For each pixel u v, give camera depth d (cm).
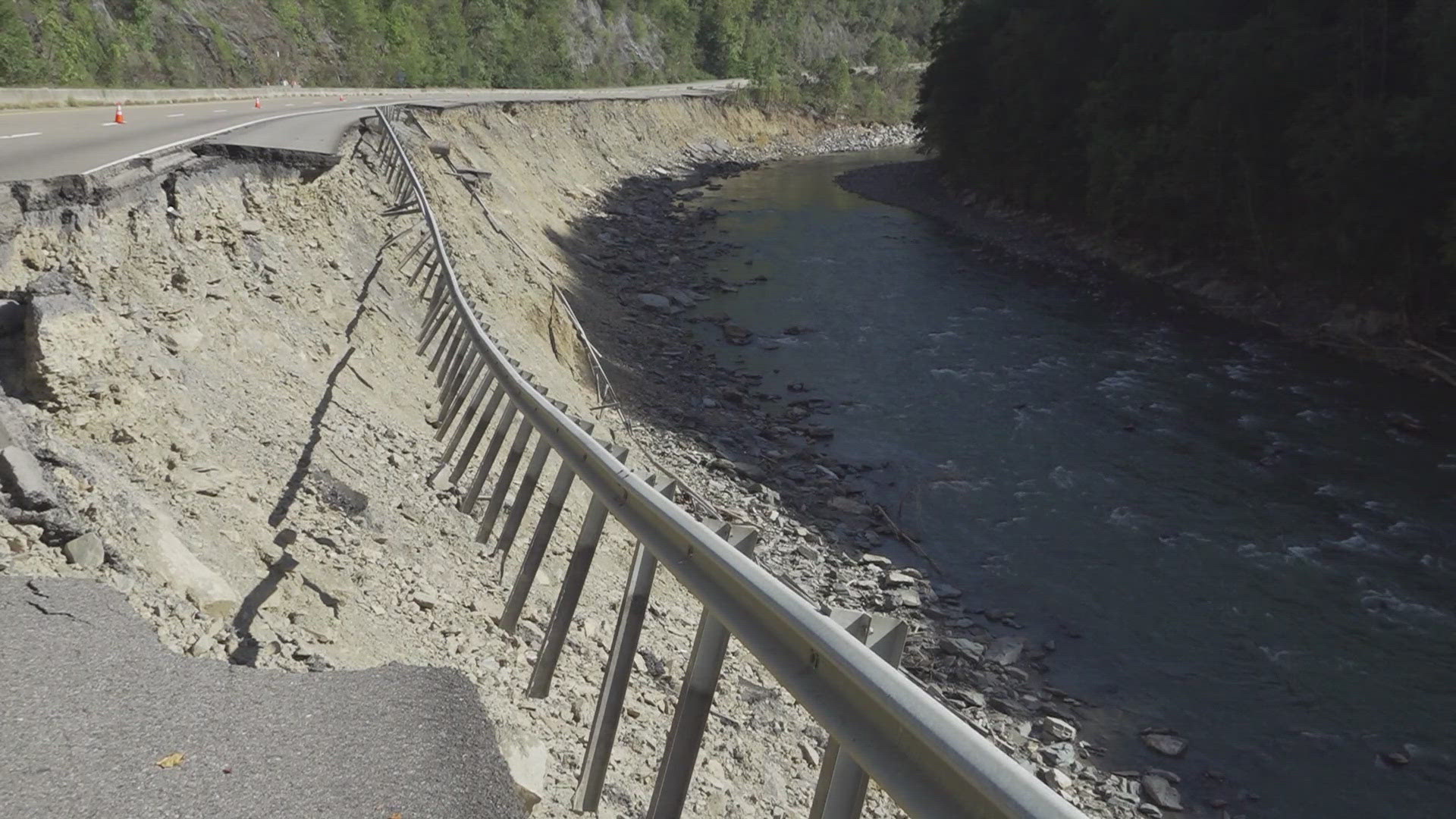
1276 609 1592
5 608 478
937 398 2578
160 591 565
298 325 1283
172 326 1003
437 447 1193
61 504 564
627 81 10656
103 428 725
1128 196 4009
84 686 426
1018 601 1622
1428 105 2775
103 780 365
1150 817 1152
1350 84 3269
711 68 12706
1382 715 1339
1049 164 4928
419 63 6956
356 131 2366
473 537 974
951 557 1766
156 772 375
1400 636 1515
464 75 7738
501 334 1917
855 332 3178
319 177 1752
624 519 462
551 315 2297
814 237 4750
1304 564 1728
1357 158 2950
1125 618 1575
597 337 2633
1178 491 2027
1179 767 1241
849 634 267
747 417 2405
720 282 3747
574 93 7338
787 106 10206
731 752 845
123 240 1055
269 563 686
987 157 5497
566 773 579
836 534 1814
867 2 17350
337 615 665
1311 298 3322
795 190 6438
